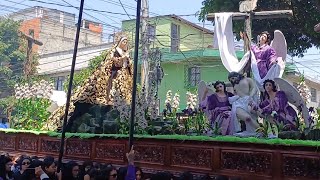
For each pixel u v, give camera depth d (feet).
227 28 38.50
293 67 82.64
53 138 40.19
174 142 28.96
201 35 108.99
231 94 32.89
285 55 34.63
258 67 33.88
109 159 33.71
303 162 22.75
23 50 122.21
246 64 35.53
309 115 29.01
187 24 108.27
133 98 23.49
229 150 25.98
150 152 30.50
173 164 28.91
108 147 33.99
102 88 43.60
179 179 26.25
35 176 24.75
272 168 23.90
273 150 23.95
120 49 44.78
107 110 41.86
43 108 54.19
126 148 32.37
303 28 57.98
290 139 24.82
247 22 42.55
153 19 101.76
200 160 27.45
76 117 42.32
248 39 42.45
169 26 106.63
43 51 142.10
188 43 109.09
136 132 34.65
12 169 32.45
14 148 45.62
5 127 57.26
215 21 38.81
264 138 25.48
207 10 60.54
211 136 27.89
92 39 153.07
